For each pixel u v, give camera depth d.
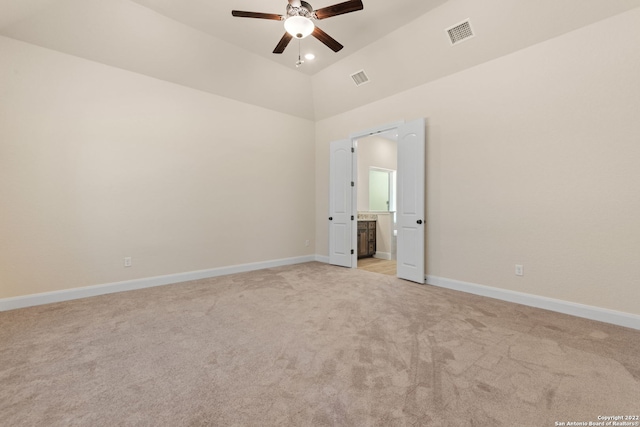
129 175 3.45
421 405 1.40
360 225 5.90
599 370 1.70
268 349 1.98
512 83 2.98
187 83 3.87
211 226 4.16
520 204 2.95
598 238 2.50
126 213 3.43
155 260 3.65
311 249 5.50
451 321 2.47
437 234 3.65
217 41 3.55
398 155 4.02
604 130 2.46
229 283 3.77
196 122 4.00
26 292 2.85
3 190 2.74
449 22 3.04
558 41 2.68
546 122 2.77
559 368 1.73
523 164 2.92
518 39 2.85
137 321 2.47
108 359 1.84
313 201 5.53
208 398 1.46
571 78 2.62
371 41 3.57
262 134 4.74
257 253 4.69
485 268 3.22
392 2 2.86
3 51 2.74
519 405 1.40
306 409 1.38
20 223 2.82
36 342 2.07
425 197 3.76
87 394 1.49
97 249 3.24
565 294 2.68
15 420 1.29
